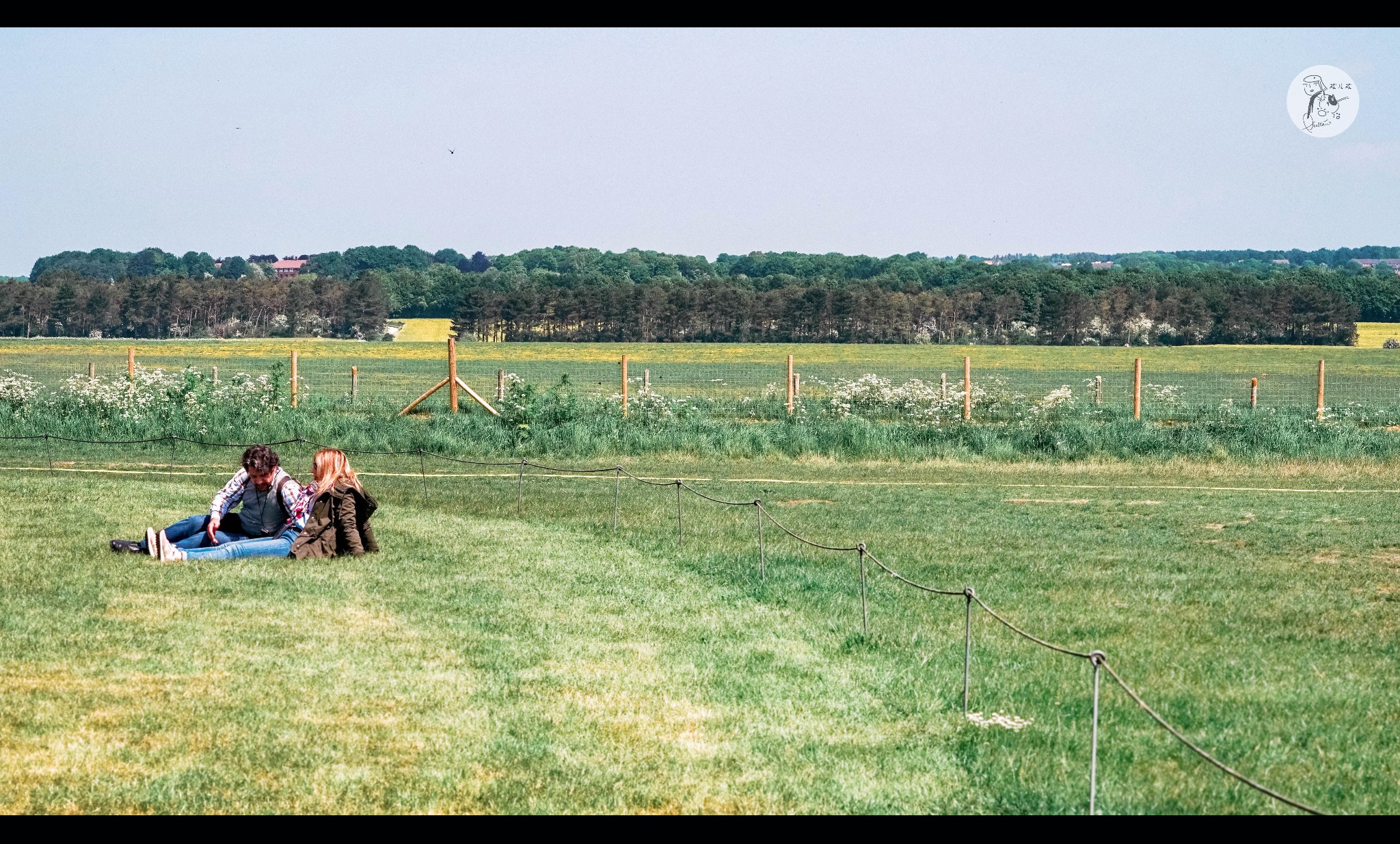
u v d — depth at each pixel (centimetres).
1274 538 1725
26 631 984
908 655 1040
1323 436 2906
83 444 2734
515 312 10894
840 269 18150
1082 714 884
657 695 891
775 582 1342
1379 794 738
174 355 8012
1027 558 1531
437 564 1361
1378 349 9925
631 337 10931
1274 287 10888
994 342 11025
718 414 3494
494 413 3288
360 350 8969
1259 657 1048
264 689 857
